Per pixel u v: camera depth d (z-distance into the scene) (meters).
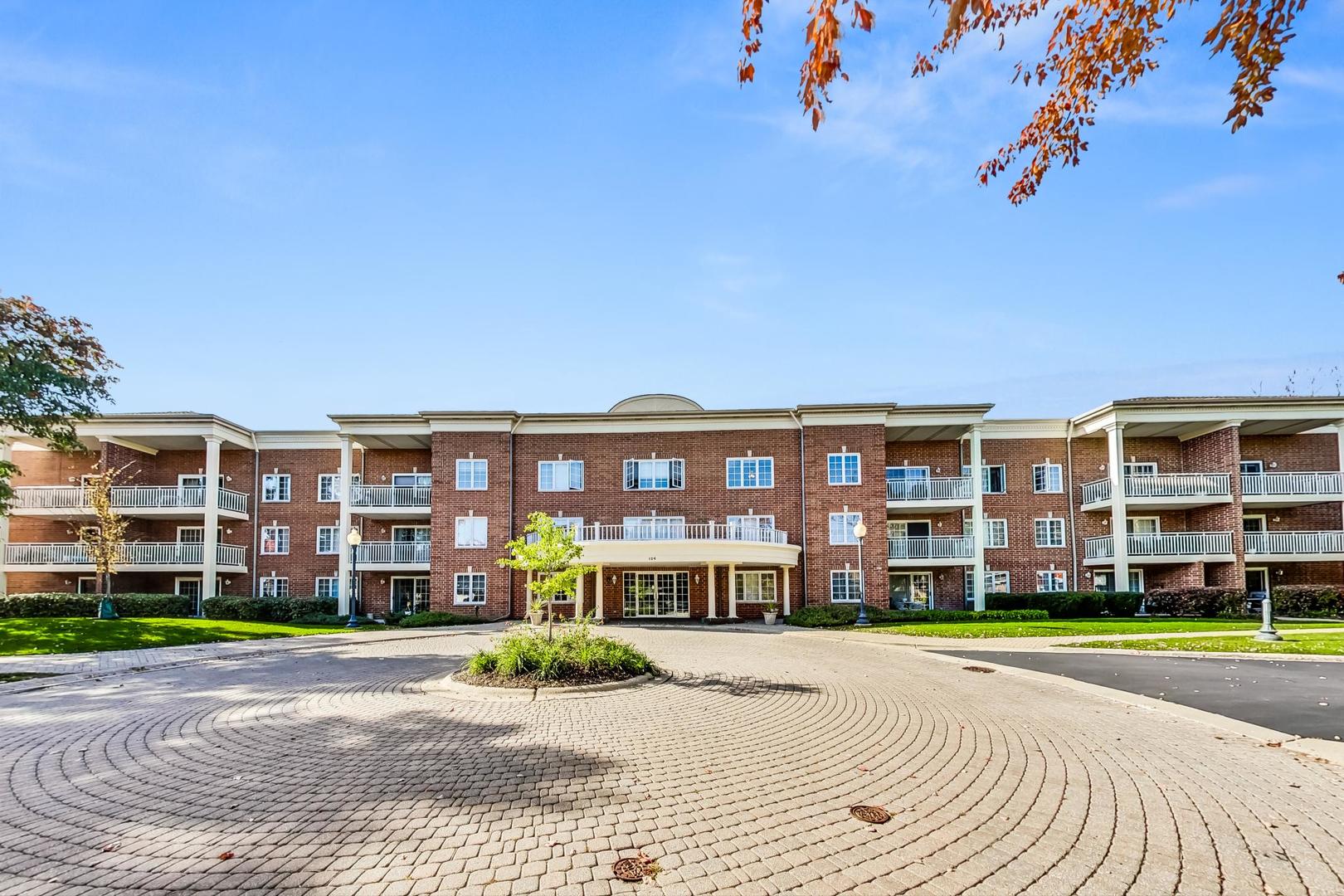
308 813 5.62
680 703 10.05
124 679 13.03
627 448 31.00
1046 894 4.31
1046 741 7.99
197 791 6.19
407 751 7.44
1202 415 28.94
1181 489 29.34
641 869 4.60
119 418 30.72
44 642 18.59
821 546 29.44
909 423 29.83
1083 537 31.73
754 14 4.24
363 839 5.09
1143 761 7.16
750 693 10.96
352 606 26.05
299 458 34.22
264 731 8.45
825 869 4.63
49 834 5.28
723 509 30.39
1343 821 5.48
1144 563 29.52
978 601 28.64
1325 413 28.39
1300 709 9.74
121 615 29.27
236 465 34.19
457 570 29.88
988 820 5.52
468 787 6.22
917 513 32.41
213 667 14.71
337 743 7.79
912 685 11.87
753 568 29.89
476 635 22.27
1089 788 6.29
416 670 13.72
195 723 8.95
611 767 6.84
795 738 8.06
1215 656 15.39
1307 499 28.67
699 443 30.81
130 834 5.25
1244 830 5.30
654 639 20.66
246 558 33.47
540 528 13.12
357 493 31.42
